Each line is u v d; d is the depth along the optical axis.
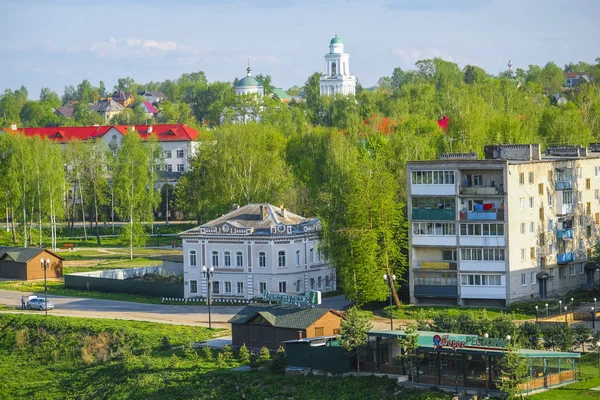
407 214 173.00
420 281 171.12
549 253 173.12
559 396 110.38
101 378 143.00
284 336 140.12
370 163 181.50
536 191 170.62
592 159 184.75
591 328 145.62
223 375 131.75
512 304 164.62
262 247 185.75
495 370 114.81
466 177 169.88
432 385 117.44
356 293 165.88
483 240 166.38
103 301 193.38
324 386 122.31
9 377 154.38
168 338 156.00
